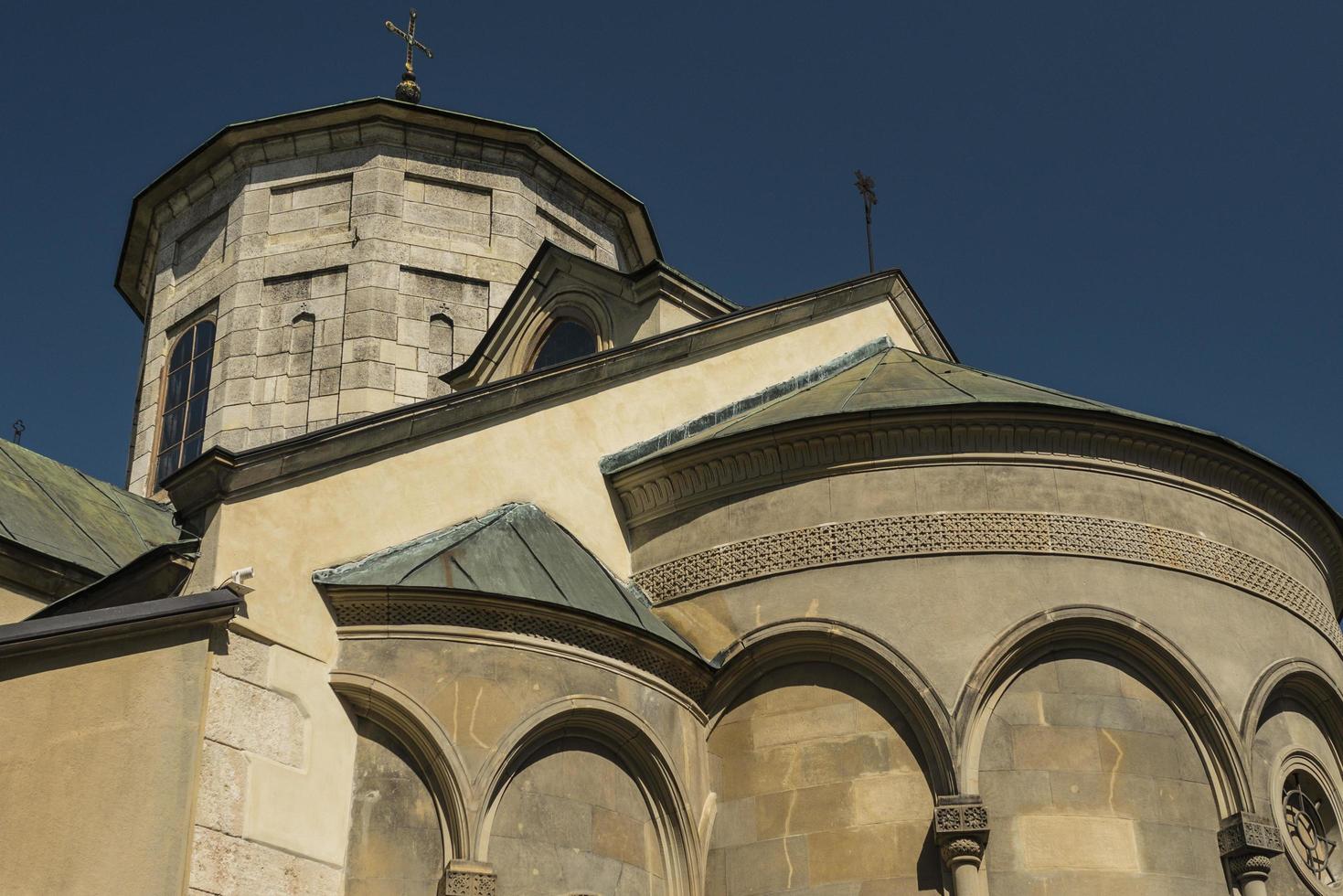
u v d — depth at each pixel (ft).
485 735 48.75
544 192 96.53
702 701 55.52
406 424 54.29
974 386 61.62
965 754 51.70
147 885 41.06
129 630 43.45
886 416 57.06
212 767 43.75
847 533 56.24
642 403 63.57
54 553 67.10
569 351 78.43
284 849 44.86
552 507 58.39
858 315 73.77
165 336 95.14
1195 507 58.34
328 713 47.80
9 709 41.34
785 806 53.26
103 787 41.73
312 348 89.81
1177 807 52.49
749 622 56.13
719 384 66.49
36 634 41.81
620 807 51.65
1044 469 57.00
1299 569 61.05
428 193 93.40
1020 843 50.85
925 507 56.24
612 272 75.61
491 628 50.47
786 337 69.82
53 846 40.65
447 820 47.70
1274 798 54.29
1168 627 54.95
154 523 77.15
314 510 50.47
